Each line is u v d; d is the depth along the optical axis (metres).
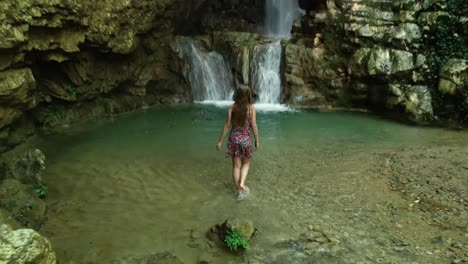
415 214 5.70
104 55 11.12
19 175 6.18
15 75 7.42
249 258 4.67
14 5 7.43
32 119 9.20
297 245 4.92
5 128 7.56
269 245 4.92
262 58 13.66
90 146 8.71
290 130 10.20
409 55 11.66
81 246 4.87
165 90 13.47
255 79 13.66
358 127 10.52
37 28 8.23
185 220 5.54
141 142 9.04
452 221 5.48
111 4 10.34
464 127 10.45
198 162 7.79
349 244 4.94
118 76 11.73
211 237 5.04
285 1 17.64
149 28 12.17
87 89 10.73
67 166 7.51
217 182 6.84
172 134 9.70
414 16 11.95
